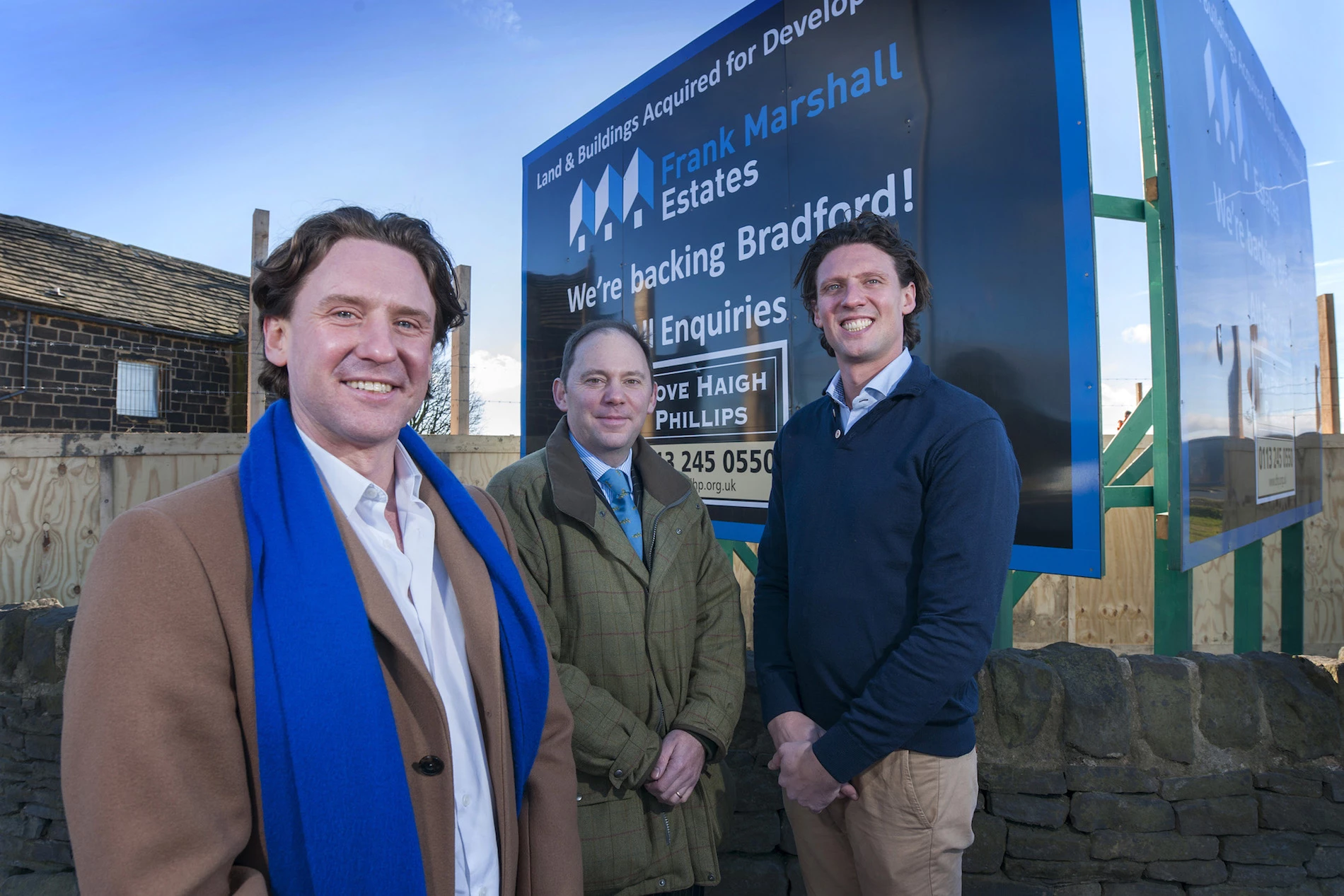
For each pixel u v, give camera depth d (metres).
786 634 1.79
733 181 3.34
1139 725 2.04
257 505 0.95
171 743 0.80
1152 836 2.00
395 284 1.05
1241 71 3.37
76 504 4.83
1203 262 2.58
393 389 1.05
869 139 2.72
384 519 1.11
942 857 1.50
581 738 1.52
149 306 13.86
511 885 1.10
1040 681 2.06
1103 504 2.27
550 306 4.71
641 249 3.92
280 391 1.14
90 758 0.77
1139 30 2.35
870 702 1.42
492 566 1.19
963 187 2.40
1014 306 2.27
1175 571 2.30
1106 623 5.57
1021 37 2.25
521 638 1.18
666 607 1.70
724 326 3.40
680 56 3.65
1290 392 4.11
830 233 1.77
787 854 2.24
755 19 3.22
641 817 1.58
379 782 0.90
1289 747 2.00
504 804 1.11
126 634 0.80
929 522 1.47
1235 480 2.86
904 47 2.60
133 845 0.76
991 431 1.49
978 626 1.40
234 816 0.86
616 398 1.73
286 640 0.89
